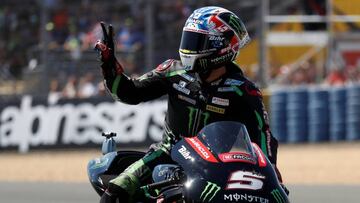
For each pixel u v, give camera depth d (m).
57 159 54.41
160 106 58.88
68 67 64.88
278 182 15.02
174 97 17.70
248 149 15.19
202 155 15.07
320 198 34.28
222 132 15.34
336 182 40.00
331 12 75.81
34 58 65.94
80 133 59.31
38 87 63.56
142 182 17.09
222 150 15.02
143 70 64.56
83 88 64.12
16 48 68.19
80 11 69.88
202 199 14.30
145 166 17.30
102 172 18.50
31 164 51.69
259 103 16.98
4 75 67.12
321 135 59.44
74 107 59.84
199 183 14.55
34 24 68.62
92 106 59.69
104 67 17.84
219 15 16.94
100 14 70.31
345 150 54.25
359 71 74.06
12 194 37.50
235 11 66.94
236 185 14.36
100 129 59.19
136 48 66.50
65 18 69.19
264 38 61.88
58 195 36.88
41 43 64.31
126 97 18.05
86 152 58.06
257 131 16.77
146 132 58.62
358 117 58.78
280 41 74.94
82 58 65.50
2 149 59.88
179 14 67.56
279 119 59.88
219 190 14.31
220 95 17.03
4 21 69.50
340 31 75.69
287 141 59.84
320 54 75.19
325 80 72.25
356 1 75.69
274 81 71.56
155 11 67.25
